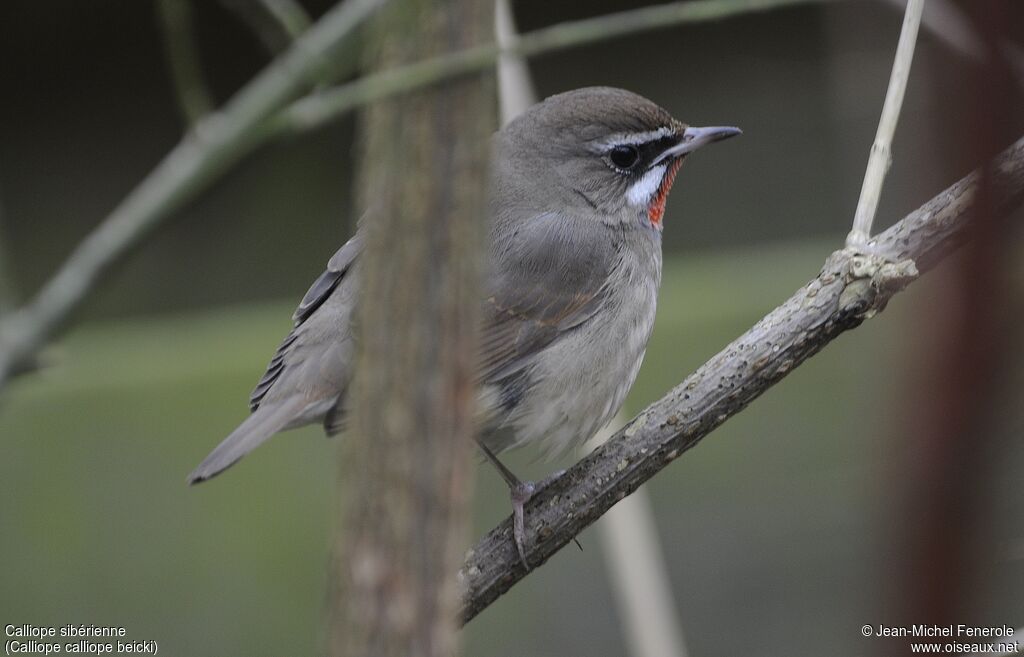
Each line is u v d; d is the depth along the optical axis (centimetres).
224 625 1338
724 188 1722
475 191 341
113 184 1720
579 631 1327
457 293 341
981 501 198
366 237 350
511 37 745
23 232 1695
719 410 697
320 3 1591
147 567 1341
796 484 1364
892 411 207
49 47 1684
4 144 1700
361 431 344
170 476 1355
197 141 741
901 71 654
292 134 736
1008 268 198
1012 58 204
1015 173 496
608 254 964
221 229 1684
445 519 341
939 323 200
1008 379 197
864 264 646
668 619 845
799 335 669
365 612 338
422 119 338
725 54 1725
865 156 1228
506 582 731
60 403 1348
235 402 1377
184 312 1670
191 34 1645
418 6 337
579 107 999
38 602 1326
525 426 934
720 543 1363
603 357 951
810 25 1711
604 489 724
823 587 1354
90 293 738
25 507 1334
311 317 885
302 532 1353
